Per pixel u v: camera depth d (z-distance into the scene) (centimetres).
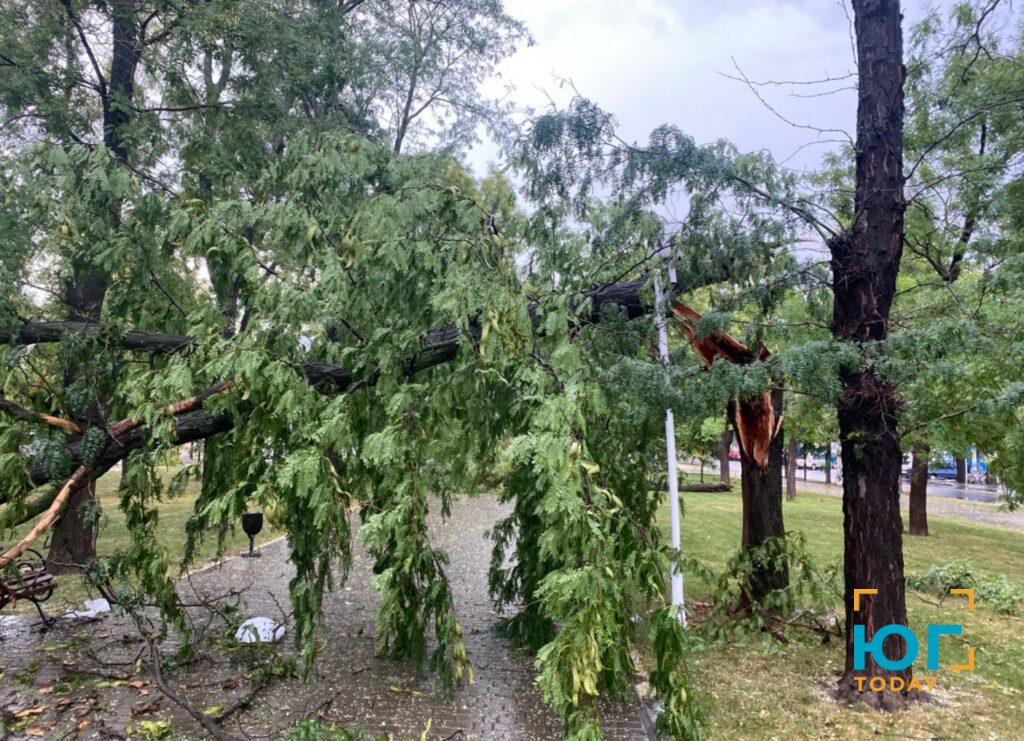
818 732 355
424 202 386
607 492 278
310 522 354
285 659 454
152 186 480
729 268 425
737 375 372
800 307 528
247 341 349
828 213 418
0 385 399
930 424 385
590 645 231
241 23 686
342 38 826
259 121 733
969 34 472
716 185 403
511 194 456
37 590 509
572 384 289
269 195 452
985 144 598
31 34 663
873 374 380
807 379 367
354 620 560
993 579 658
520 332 327
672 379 393
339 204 415
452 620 336
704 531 1042
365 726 364
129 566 416
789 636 492
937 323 358
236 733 353
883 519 396
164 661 439
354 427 368
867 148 415
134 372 421
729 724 364
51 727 358
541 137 418
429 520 1138
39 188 432
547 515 305
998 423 404
